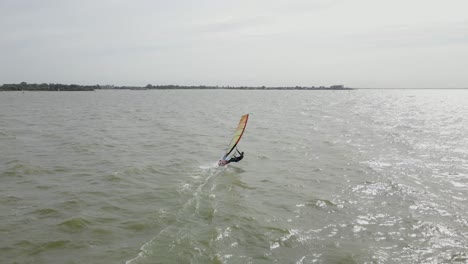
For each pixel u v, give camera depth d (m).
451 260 10.38
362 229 12.43
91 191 15.94
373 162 22.00
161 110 66.69
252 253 10.60
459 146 27.23
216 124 43.12
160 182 17.59
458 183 17.52
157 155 24.02
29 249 10.67
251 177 18.95
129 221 12.74
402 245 11.27
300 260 10.24
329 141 30.05
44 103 84.56
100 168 19.97
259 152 25.52
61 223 12.42
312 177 18.89
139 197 15.28
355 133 34.84
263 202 15.05
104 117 50.44
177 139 30.97
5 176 17.95
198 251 10.61
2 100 96.94
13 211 13.51
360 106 84.38
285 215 13.62
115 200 14.86
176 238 11.38
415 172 19.55
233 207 14.35
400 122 45.56
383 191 16.42
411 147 26.88
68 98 116.38
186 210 13.85
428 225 12.73
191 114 58.12
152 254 10.38
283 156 24.17
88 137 30.86
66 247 10.83
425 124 43.12
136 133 34.22
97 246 10.90
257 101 110.56
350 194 16.08
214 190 16.55
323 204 14.82
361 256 10.52
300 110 69.50
